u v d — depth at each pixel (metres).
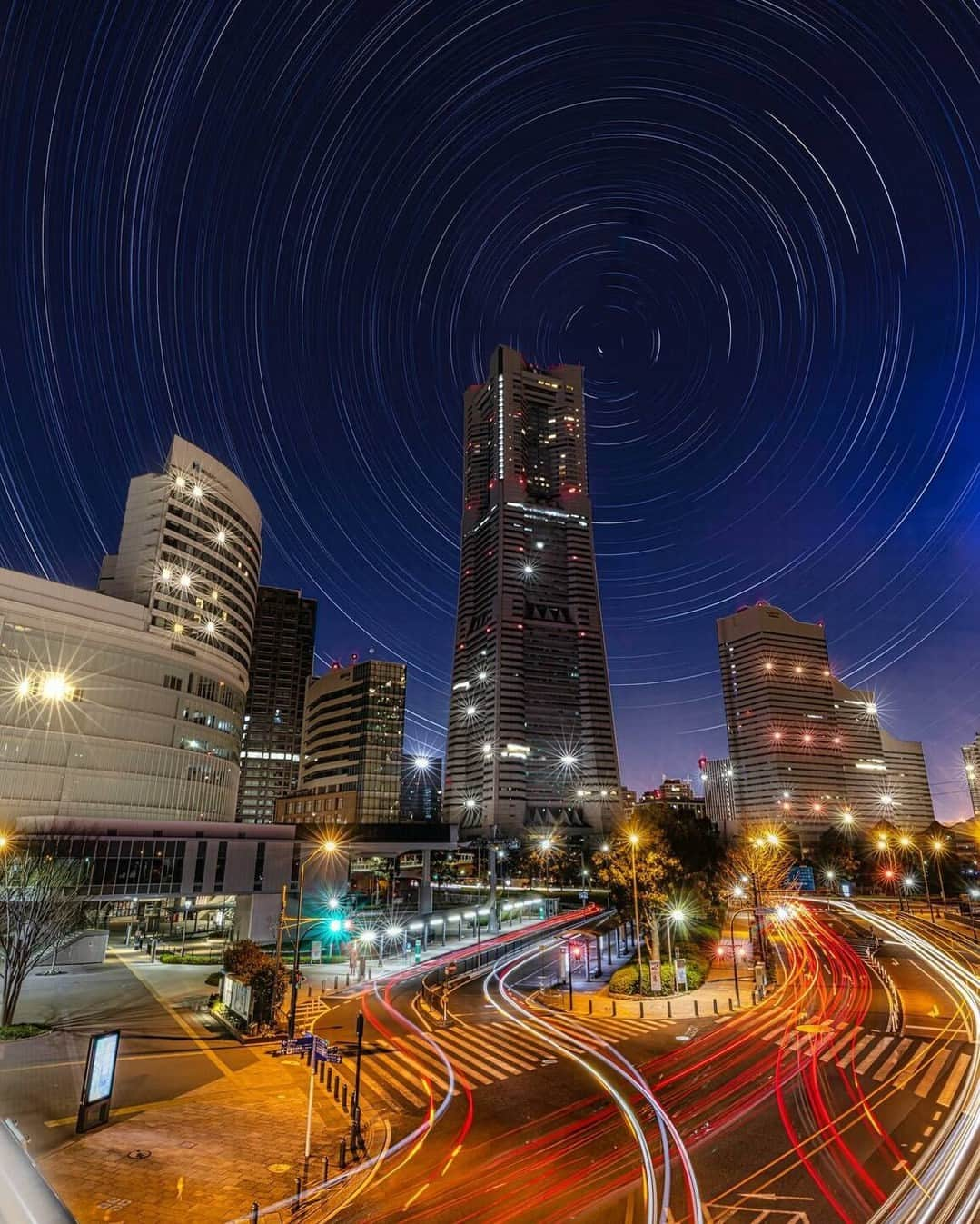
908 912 99.38
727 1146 22.31
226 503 106.94
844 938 74.94
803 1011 42.59
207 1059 32.16
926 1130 23.05
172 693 90.06
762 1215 17.84
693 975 52.31
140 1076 29.48
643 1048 34.81
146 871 66.56
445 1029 39.16
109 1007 42.62
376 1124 24.58
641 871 56.31
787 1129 23.64
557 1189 19.55
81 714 78.62
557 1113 25.53
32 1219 17.30
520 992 50.59
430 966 63.00
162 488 96.81
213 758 97.62
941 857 130.00
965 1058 31.62
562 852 172.25
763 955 53.69
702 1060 32.50
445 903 124.25
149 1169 20.69
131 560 94.62
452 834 100.94
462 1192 19.39
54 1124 23.91
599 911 110.19
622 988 49.38
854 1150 21.66
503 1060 32.75
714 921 80.81
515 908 103.44
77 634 79.81
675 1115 25.27
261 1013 37.72
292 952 68.50
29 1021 38.47
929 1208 17.88
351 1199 19.06
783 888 142.12
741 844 103.56
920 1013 41.31
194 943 72.56
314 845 90.25
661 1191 19.25
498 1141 22.98
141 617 87.75
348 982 54.19
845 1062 31.44
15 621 74.81
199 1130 23.77
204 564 100.50
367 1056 33.22
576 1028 39.31
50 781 75.00
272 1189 19.61
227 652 103.50
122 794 81.38
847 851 144.88
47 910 39.34
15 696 73.62
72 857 62.56
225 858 71.62
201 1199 19.03
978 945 69.62
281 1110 25.83
